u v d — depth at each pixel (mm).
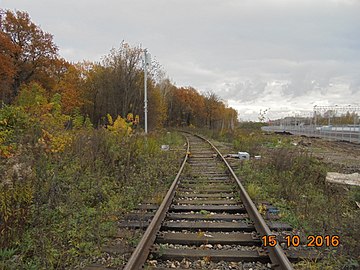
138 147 12836
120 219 6746
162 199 8062
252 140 22297
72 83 46438
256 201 8188
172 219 6883
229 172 12250
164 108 51500
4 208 5051
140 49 38281
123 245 5238
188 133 54750
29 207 5926
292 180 10039
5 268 4301
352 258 4898
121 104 37719
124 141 12062
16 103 18375
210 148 23469
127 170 10180
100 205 7445
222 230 6129
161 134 27953
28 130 10070
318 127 46531
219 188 9875
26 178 6391
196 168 14023
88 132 11773
